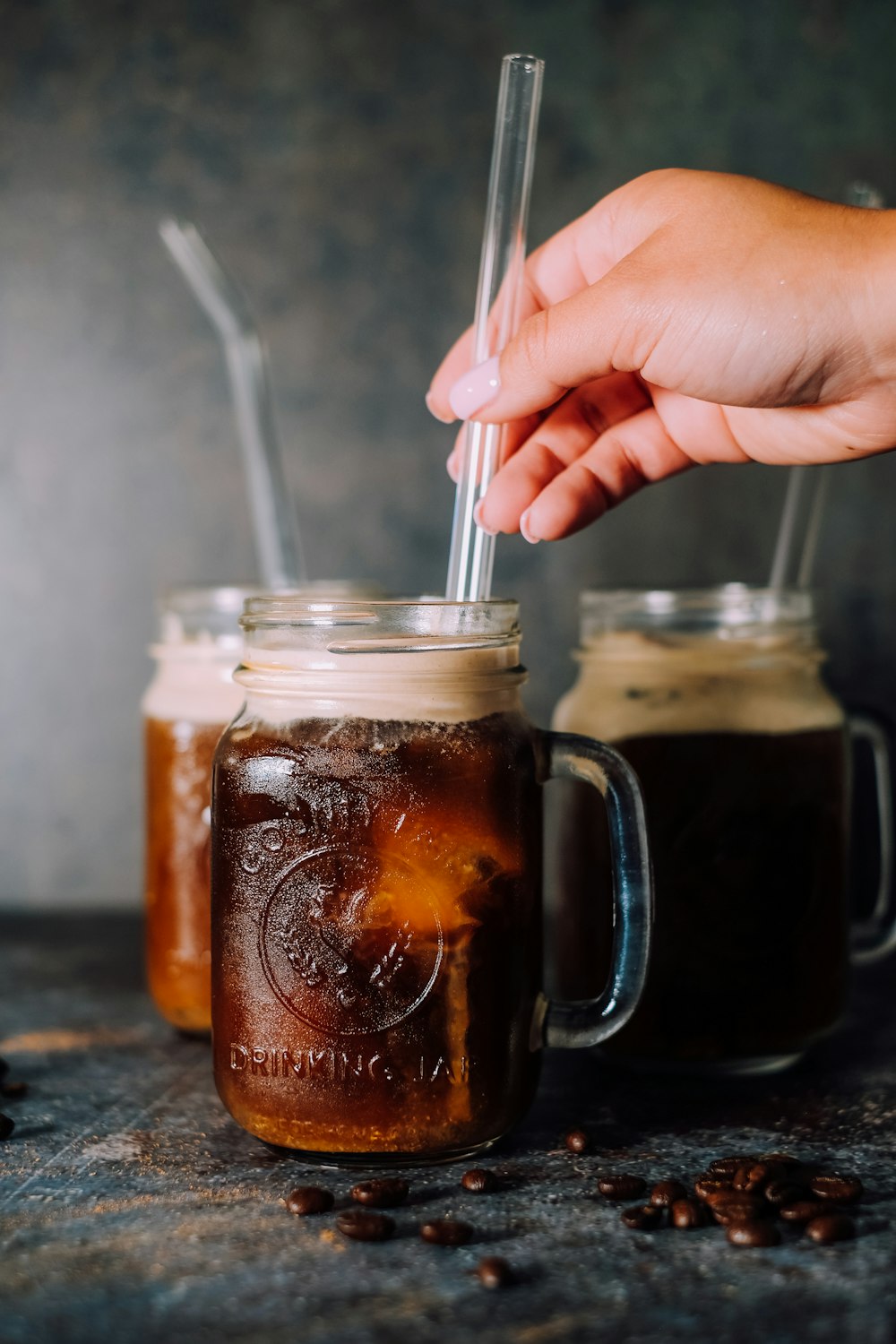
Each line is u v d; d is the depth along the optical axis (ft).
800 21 2.47
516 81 1.58
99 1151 1.56
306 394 2.53
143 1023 1.96
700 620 1.73
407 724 1.43
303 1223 1.41
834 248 1.49
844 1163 1.52
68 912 2.60
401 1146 1.44
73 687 2.59
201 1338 1.24
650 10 2.47
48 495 2.56
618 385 1.79
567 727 1.80
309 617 1.45
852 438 1.65
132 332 2.53
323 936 1.43
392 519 2.55
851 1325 1.25
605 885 1.75
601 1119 1.64
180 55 2.50
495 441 1.62
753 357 1.50
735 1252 1.36
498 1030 1.46
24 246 2.52
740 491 2.52
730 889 1.69
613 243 1.68
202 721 1.80
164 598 1.87
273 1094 1.45
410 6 2.48
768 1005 1.70
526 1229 1.40
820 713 1.76
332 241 2.51
